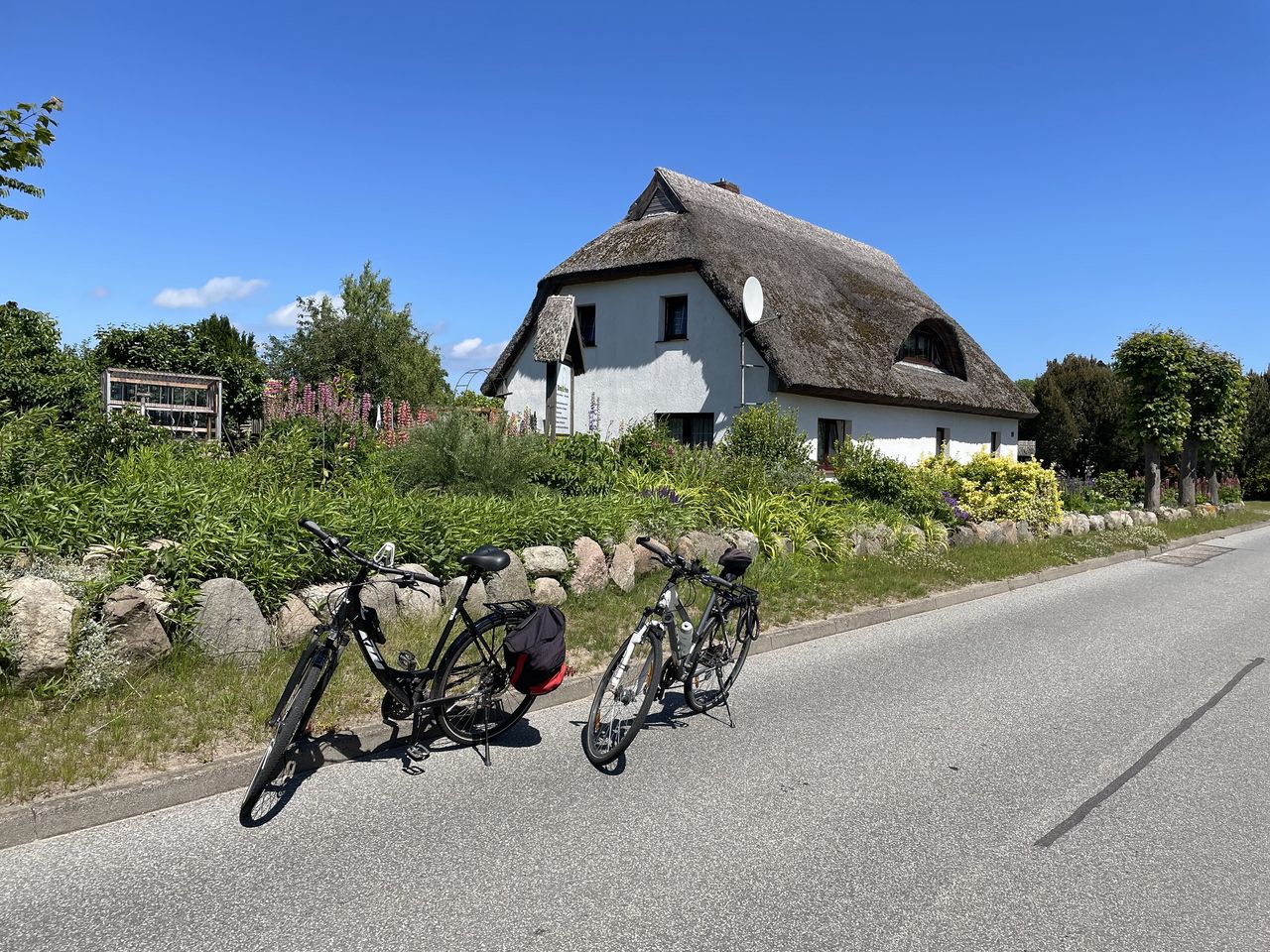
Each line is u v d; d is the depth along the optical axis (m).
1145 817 3.87
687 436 19.70
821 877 3.26
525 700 4.61
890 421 21.42
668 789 4.07
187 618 4.90
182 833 3.47
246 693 4.59
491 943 2.76
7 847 3.30
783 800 3.97
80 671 4.40
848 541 10.36
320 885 3.10
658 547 4.79
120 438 7.75
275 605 5.44
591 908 2.99
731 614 5.29
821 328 19.34
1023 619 8.49
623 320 20.39
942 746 4.76
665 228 20.17
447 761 4.37
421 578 4.14
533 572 6.89
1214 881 3.30
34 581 4.43
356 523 6.04
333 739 4.29
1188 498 23.66
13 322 13.07
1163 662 6.77
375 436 10.35
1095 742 4.88
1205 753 4.73
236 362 15.20
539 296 21.58
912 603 8.59
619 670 4.43
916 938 2.86
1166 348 20.91
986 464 15.02
